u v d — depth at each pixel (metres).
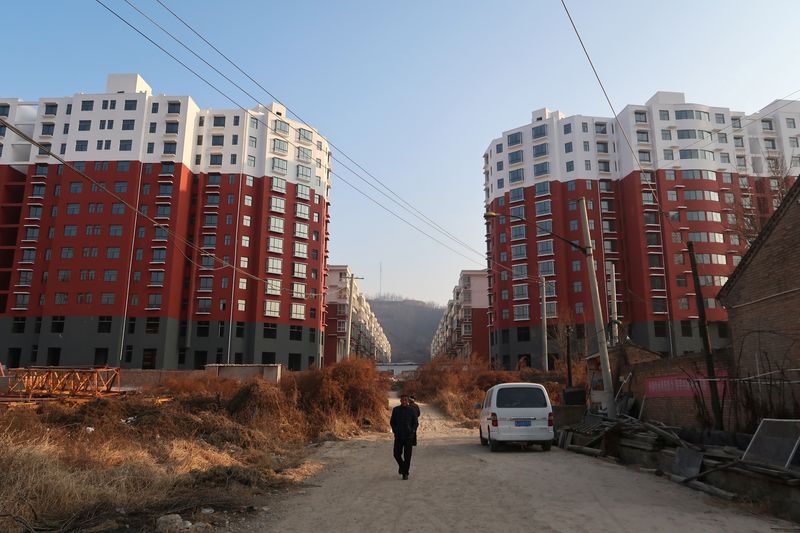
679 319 70.88
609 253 76.94
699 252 72.44
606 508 7.51
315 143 83.88
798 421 7.91
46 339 66.31
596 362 22.25
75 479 7.57
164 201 70.69
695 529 6.37
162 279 68.75
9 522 5.94
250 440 15.90
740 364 12.12
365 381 25.22
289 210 78.69
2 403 19.36
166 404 19.39
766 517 7.03
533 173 82.75
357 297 119.62
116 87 75.56
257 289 73.19
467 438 20.41
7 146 75.00
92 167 71.19
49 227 71.62
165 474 9.33
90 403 17.95
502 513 7.25
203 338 70.44
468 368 45.34
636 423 13.17
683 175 75.00
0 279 72.50
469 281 109.50
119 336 66.19
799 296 10.45
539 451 15.32
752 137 77.56
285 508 7.77
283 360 74.00
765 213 39.66
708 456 9.51
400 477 10.66
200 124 76.94
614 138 81.44
